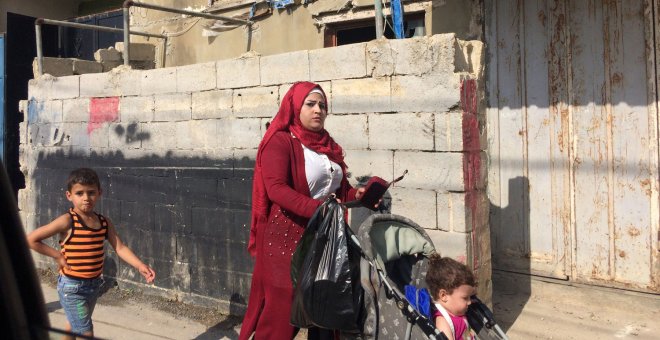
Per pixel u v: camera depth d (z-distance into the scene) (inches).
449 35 158.2
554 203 211.2
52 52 380.2
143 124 228.1
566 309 196.9
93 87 244.8
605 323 184.7
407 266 132.6
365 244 118.3
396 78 168.1
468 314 122.2
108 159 240.5
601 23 199.5
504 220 221.9
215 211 207.0
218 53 323.6
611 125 198.8
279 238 134.1
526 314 194.4
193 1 332.5
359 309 117.5
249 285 198.4
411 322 111.3
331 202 122.3
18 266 67.8
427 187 163.8
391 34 270.7
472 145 164.7
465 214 158.7
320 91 134.6
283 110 135.7
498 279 220.1
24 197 275.3
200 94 210.8
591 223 203.9
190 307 213.8
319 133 137.3
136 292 232.7
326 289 116.6
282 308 132.3
